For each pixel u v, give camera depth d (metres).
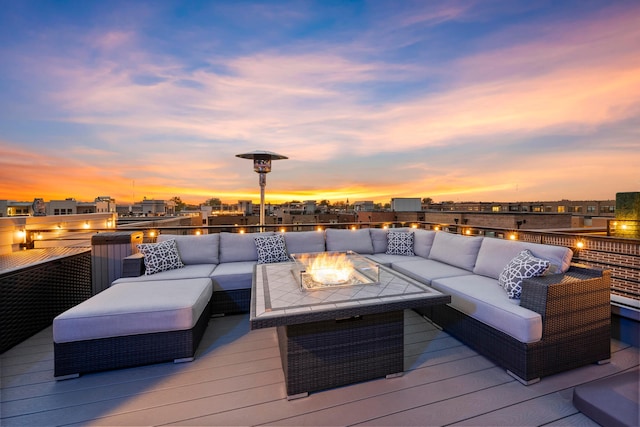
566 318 1.95
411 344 2.42
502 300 2.17
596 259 2.92
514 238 3.68
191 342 2.17
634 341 2.36
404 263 3.59
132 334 2.06
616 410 1.46
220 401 1.71
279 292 2.10
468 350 2.32
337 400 1.72
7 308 2.36
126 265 3.02
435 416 1.57
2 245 4.01
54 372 1.92
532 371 1.85
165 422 1.54
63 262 3.08
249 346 2.42
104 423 1.53
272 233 4.10
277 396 1.76
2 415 1.58
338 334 1.83
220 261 3.75
